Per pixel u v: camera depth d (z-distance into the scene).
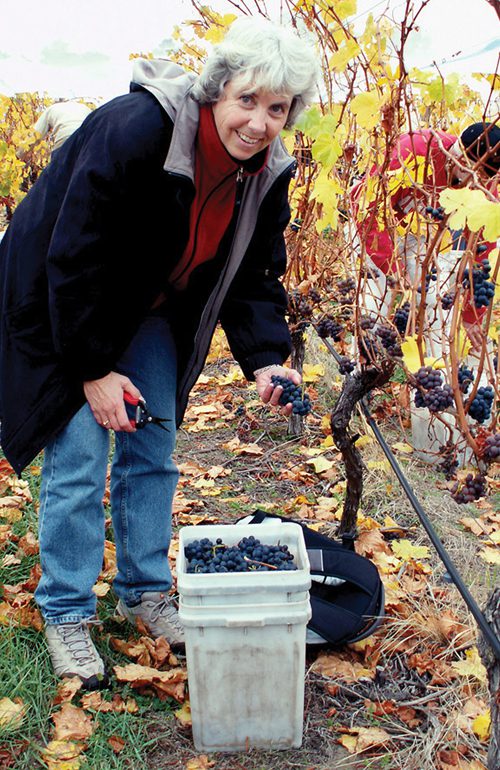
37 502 3.25
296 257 3.62
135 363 2.25
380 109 2.29
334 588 2.54
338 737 2.09
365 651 2.42
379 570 2.91
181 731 2.09
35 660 2.24
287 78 1.76
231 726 1.99
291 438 4.25
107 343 1.96
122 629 2.47
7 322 2.07
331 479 3.76
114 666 2.27
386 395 4.43
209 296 2.25
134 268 1.98
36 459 3.71
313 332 5.22
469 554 3.08
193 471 3.85
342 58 2.42
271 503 3.53
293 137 3.33
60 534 2.19
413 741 2.07
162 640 2.35
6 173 6.96
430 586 2.78
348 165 2.67
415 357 2.06
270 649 1.91
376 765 2.00
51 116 4.68
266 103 1.81
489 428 1.82
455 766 1.98
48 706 2.10
